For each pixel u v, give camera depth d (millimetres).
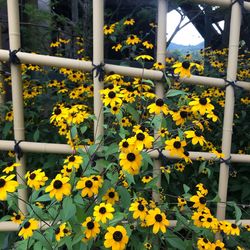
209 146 2322
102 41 1716
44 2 4242
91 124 2088
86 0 3867
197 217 1430
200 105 1380
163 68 1830
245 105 2840
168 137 1645
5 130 2160
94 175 1311
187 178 2309
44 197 1283
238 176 2484
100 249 1357
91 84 2582
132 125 1902
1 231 1667
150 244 1381
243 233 1925
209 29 5574
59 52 3693
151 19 4273
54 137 2357
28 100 2561
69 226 1230
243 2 1832
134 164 1192
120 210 1493
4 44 3053
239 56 3664
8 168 1277
